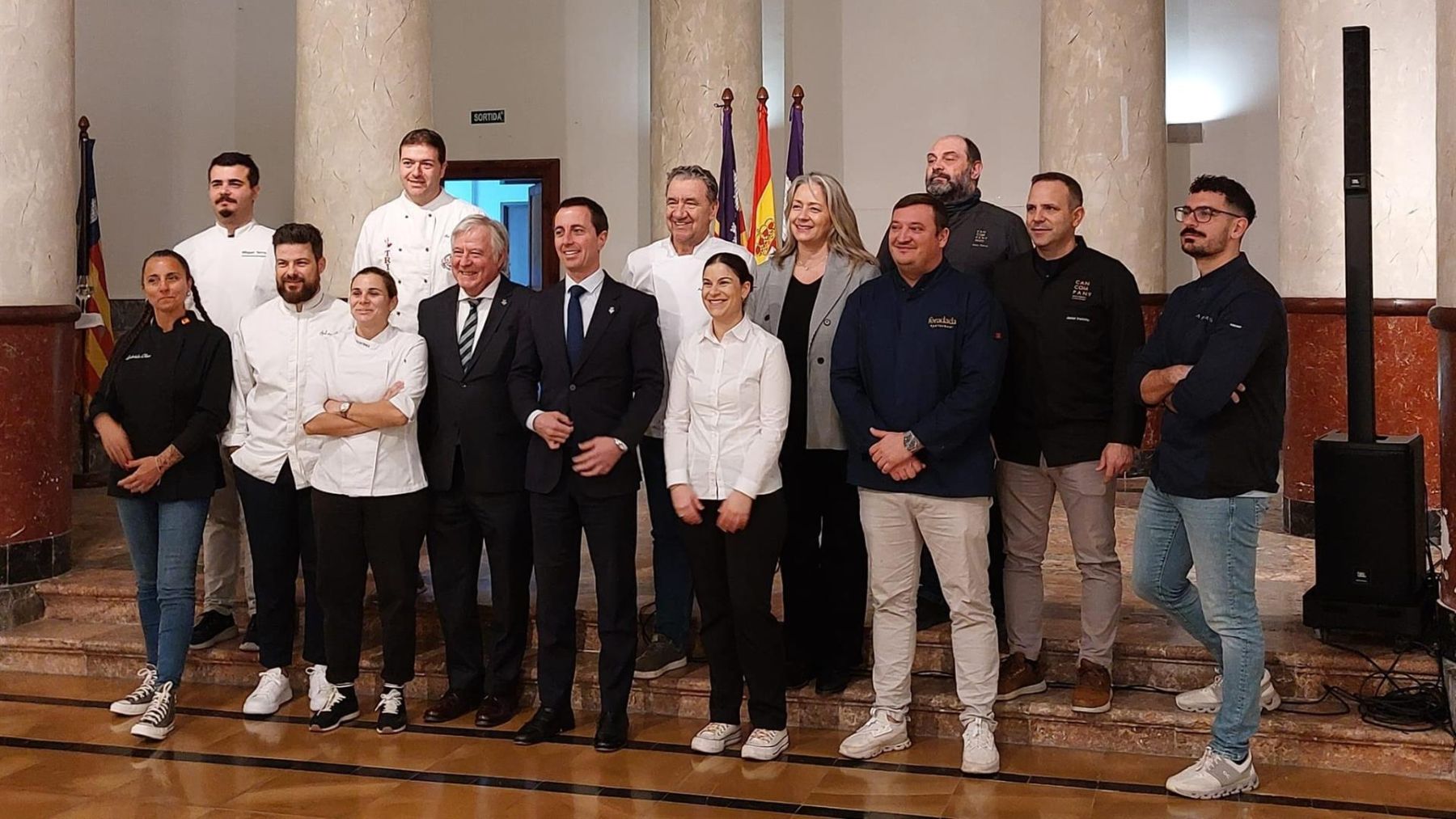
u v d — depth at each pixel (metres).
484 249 4.27
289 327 4.50
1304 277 5.84
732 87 7.46
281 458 4.46
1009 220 4.34
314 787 3.85
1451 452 3.91
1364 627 4.07
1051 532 6.29
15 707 4.66
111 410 4.45
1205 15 8.84
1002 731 4.16
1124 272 3.96
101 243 8.46
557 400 4.12
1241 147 8.82
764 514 3.94
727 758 4.04
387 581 4.32
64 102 5.45
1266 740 3.91
